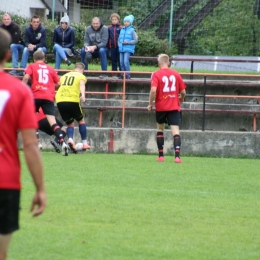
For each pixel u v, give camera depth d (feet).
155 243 57.82
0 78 38.17
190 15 249.96
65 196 77.00
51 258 52.06
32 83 117.60
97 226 63.21
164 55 113.80
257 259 54.13
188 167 110.63
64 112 123.13
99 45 159.33
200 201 77.97
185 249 56.29
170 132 135.33
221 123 149.69
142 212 70.18
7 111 37.73
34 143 38.06
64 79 123.13
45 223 63.52
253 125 148.66
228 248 57.26
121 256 53.36
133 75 172.35
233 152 136.36
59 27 162.91
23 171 96.63
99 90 159.74
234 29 247.70
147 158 123.95
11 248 54.54
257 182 95.50
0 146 37.78
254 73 186.29
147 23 235.61
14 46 158.92
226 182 94.32
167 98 113.91
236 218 69.26
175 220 67.15
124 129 136.15
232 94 158.92
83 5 274.57
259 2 246.47
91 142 135.95
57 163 108.78
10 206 37.76
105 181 90.43
